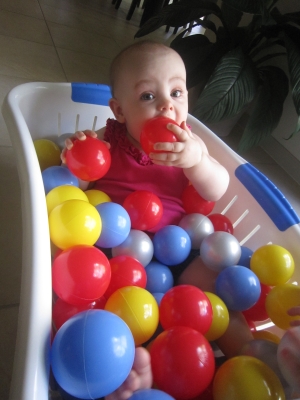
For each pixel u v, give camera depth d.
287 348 0.57
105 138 0.94
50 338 0.48
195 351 0.53
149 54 0.80
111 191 0.92
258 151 1.75
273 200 0.88
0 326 0.76
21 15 2.04
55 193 0.76
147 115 0.79
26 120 0.98
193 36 1.57
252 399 0.50
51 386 0.58
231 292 0.73
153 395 0.49
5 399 0.65
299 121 1.24
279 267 0.76
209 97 1.27
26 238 0.54
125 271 0.70
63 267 0.58
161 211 0.86
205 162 0.84
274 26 1.42
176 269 0.89
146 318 0.60
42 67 1.65
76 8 2.49
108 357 0.46
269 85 1.42
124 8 2.88
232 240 0.81
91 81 1.68
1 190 1.05
